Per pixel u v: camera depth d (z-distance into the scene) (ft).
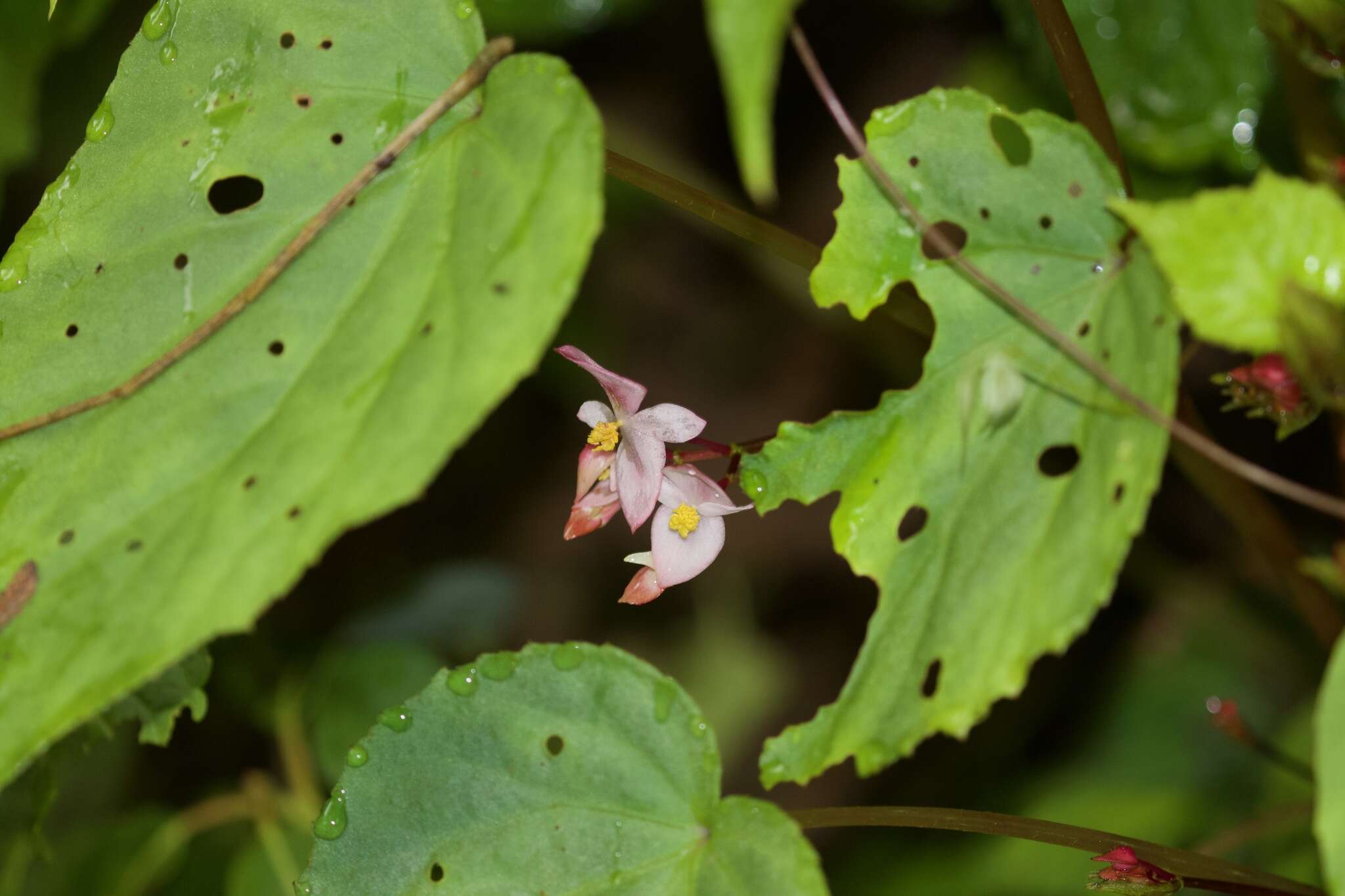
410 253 1.90
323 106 1.95
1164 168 2.40
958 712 1.96
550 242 1.87
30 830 2.21
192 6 1.97
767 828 1.97
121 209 1.95
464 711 2.00
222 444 1.90
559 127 1.89
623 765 2.00
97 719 2.11
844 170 1.97
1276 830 2.44
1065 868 2.51
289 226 1.94
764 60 1.84
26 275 1.95
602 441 2.04
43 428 1.92
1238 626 2.69
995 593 1.96
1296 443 2.61
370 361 1.89
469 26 1.95
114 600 1.88
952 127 1.96
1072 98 2.02
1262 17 2.00
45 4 2.44
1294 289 1.88
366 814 1.99
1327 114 2.18
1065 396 1.96
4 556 1.90
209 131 1.95
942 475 1.97
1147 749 2.60
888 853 2.68
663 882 1.98
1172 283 1.90
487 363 1.86
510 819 2.00
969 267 1.96
